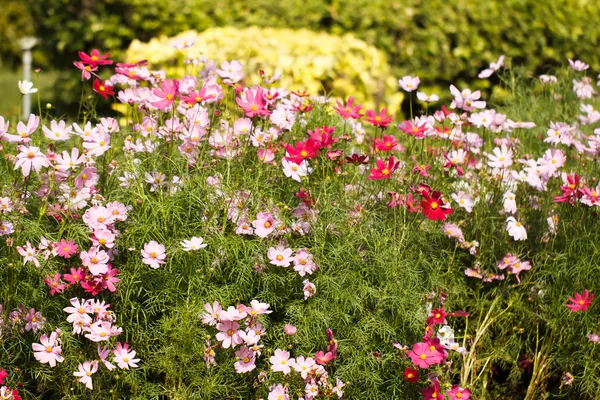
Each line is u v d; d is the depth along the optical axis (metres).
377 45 6.88
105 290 2.85
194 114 3.28
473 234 3.38
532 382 3.16
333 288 2.86
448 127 3.81
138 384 2.78
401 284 2.94
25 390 2.69
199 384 2.75
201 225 2.93
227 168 3.09
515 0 6.85
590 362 3.06
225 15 7.16
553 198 3.50
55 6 7.03
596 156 3.59
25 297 2.72
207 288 2.83
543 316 3.20
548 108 4.41
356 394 2.85
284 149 3.27
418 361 2.76
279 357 2.74
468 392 2.91
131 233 2.82
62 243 2.74
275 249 2.84
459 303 3.24
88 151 2.97
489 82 6.97
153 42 6.14
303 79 5.46
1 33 10.15
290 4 7.21
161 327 2.77
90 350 2.75
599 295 3.10
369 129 4.13
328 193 3.10
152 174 3.06
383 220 3.14
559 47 6.88
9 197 2.84
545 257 3.29
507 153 3.46
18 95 8.46
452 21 6.82
